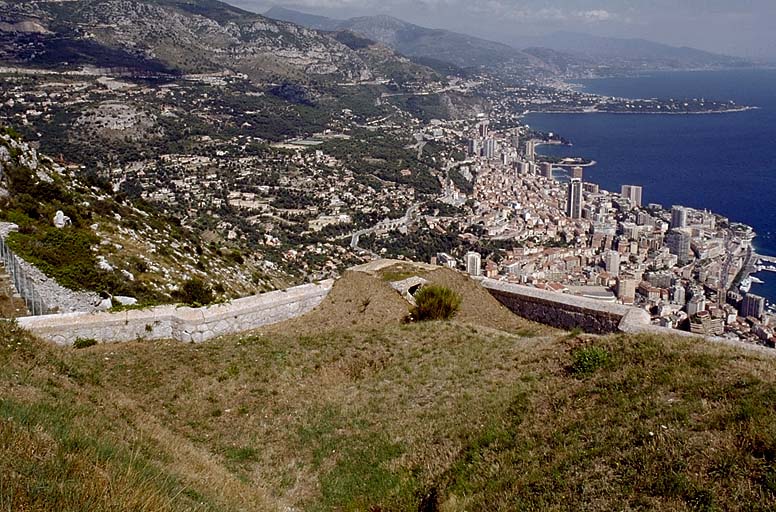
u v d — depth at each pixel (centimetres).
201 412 1111
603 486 632
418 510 773
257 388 1194
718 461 607
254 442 1013
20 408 720
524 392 976
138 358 1329
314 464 950
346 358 1331
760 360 851
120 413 935
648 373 869
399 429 991
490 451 809
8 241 2550
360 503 837
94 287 2519
